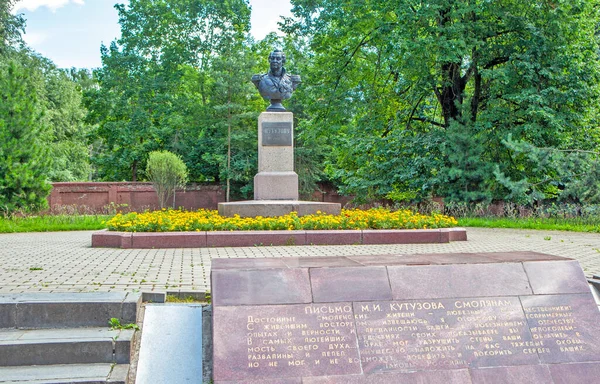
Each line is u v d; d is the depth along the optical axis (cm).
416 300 498
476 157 2184
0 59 3362
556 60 2147
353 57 2609
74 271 800
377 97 2566
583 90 2094
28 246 1238
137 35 4159
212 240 1180
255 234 1188
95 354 488
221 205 1435
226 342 456
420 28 2220
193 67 4212
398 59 2269
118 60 4075
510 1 2219
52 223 2031
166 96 4103
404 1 2148
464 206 2262
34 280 709
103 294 581
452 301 502
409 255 605
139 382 469
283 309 477
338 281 498
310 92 2661
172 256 1007
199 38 4328
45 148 2511
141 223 1238
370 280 503
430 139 2333
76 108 4591
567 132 2214
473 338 486
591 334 501
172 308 577
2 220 2073
